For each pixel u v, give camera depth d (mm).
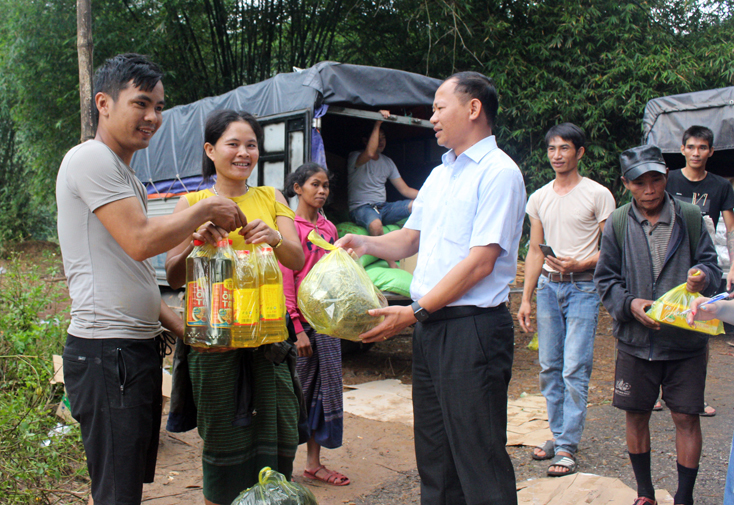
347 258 2205
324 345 3287
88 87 5906
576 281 3529
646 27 9383
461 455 2141
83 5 5840
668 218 2793
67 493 3100
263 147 5855
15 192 16422
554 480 3256
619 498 2982
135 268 2119
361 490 3270
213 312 2072
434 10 10008
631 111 8773
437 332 2193
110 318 2053
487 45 9750
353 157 6566
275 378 2373
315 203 3529
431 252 2314
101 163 1998
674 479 3305
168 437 4051
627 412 2873
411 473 3506
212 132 2334
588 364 3477
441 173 2383
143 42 10609
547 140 3756
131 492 2070
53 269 6539
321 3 11227
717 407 4609
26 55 10953
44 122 11633
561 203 3715
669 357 2699
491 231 2082
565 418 3471
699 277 2516
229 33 12070
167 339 2406
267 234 2199
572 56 9133
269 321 2174
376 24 11227
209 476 2344
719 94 6465
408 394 5098
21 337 4332
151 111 2098
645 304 2717
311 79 5352
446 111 2244
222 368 2268
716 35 9773
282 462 2459
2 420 3043
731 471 1840
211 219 2078
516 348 6699
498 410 2160
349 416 4555
